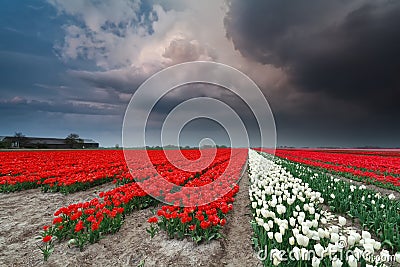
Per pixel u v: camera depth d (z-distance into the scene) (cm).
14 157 2003
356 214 578
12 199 865
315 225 422
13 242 532
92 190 996
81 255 470
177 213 557
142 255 470
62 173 1089
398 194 945
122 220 627
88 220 509
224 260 457
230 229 597
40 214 709
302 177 1066
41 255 473
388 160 1916
